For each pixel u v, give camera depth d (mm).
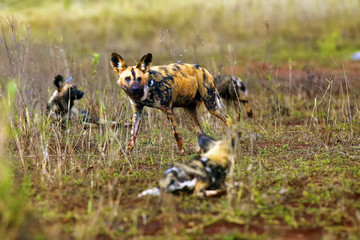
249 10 92000
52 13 86688
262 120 28500
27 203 13055
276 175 16234
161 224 12141
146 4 100188
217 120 24078
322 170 16828
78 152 20047
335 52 70938
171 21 86812
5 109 16062
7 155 17828
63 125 23609
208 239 11117
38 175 16203
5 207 10789
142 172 16953
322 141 21781
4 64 26062
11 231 10406
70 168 17453
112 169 16938
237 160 15516
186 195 13945
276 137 23312
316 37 80000
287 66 58000
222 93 27828
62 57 32375
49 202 13484
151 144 21578
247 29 81250
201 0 98375
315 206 13344
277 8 92875
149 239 11125
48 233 10938
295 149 20688
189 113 21672
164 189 13664
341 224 12031
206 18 87500
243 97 27812
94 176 16125
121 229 11688
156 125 25219
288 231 11672
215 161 14273
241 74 40156
